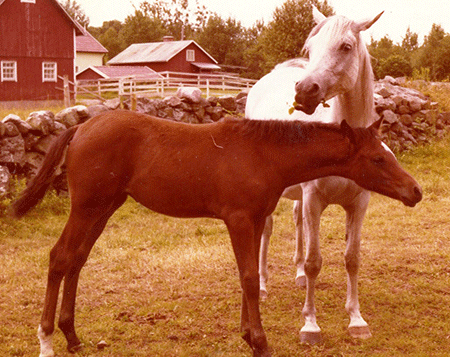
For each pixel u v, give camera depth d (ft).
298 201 17.11
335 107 13.23
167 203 11.64
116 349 12.44
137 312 14.58
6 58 82.84
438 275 17.31
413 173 31.99
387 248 20.15
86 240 12.60
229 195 11.03
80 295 15.96
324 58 11.95
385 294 15.84
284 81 17.21
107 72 114.01
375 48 140.77
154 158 11.53
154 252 20.06
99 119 12.00
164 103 30.58
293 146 11.24
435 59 105.60
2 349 12.30
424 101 38.47
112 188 11.74
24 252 19.76
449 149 35.96
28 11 84.12
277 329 13.74
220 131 11.59
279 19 107.65
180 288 16.53
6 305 14.99
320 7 105.19
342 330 13.56
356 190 12.84
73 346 12.30
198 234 22.56
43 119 25.79
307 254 13.14
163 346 12.60
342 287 16.75
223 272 17.84
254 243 11.56
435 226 22.91
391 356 12.14
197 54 146.10
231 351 12.42
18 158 24.82
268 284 17.13
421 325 13.80
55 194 25.75
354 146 11.04
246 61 159.53
